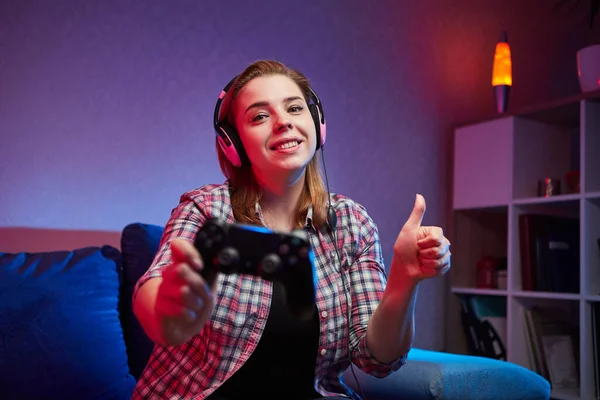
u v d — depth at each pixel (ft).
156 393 3.99
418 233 3.52
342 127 8.75
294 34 8.38
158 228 6.16
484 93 10.38
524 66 10.70
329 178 8.57
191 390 3.91
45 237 6.42
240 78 4.25
